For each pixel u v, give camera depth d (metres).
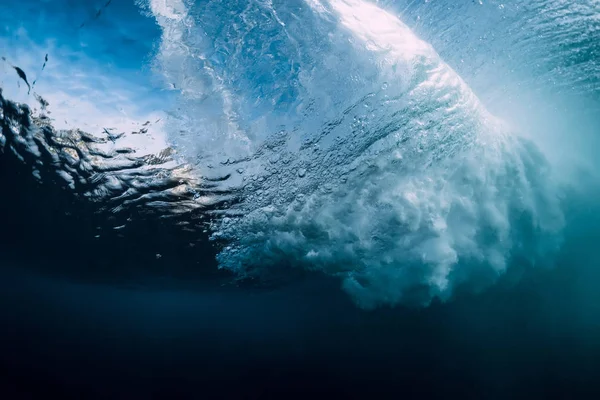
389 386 4.97
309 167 4.59
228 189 4.90
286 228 4.98
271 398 5.30
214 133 4.68
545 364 4.70
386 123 4.39
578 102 5.27
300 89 4.44
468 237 4.74
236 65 4.59
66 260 6.67
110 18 4.70
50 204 5.66
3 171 5.35
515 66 5.34
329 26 4.51
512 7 5.43
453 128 4.54
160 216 5.34
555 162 5.06
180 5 4.68
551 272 4.99
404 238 4.69
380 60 4.41
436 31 5.32
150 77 4.72
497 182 4.77
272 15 4.59
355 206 4.65
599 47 5.32
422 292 4.91
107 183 5.20
